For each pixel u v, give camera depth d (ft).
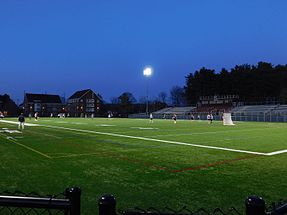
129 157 37.29
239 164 32.89
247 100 275.39
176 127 105.70
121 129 92.89
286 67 267.18
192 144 52.13
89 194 20.58
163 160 35.14
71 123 135.95
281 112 181.16
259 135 72.43
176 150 44.21
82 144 51.37
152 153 40.93
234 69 288.51
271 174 27.68
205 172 28.43
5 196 8.00
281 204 8.25
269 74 268.62
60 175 26.53
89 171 28.45
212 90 295.89
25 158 36.09
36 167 30.35
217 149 45.60
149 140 58.75
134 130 88.38
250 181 24.82
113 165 31.68
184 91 343.26
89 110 362.12
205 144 52.26
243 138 64.03
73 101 369.50
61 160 34.78
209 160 35.45
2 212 16.02
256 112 197.26
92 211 17.02
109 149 44.91
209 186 23.09
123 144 51.67
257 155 39.75
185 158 36.76
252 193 21.24
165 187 22.70
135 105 351.05
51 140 58.13
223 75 290.15
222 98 257.14
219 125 123.24
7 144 50.88
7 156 37.60
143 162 33.71
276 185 23.56
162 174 27.32
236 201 19.31
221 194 20.90
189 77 318.24
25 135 69.41
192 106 295.89
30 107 367.45
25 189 21.74
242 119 197.67
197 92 306.14
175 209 17.71
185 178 25.79
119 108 355.15
